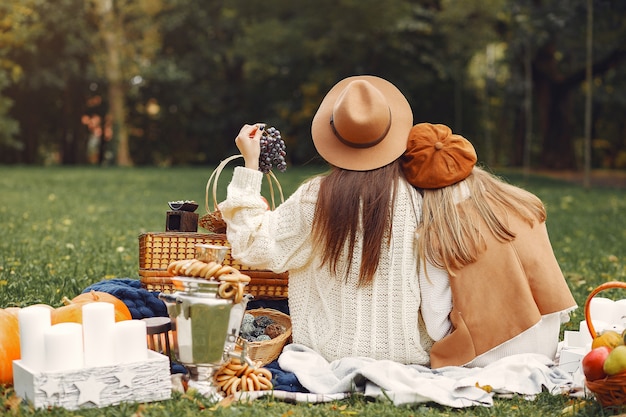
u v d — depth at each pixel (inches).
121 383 121.7
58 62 1295.5
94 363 122.0
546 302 144.2
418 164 147.9
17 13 1040.8
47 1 1244.5
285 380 136.4
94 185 719.1
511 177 949.8
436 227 144.6
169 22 1347.2
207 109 1494.8
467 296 142.4
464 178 149.5
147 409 118.9
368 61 1212.5
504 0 967.6
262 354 144.2
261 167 158.6
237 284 128.6
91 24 1302.9
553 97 1178.6
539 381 135.7
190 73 1398.9
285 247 148.1
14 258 263.4
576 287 237.1
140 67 1306.6
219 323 128.3
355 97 147.5
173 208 161.2
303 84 1339.8
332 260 145.0
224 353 133.3
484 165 163.8
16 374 123.5
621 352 120.0
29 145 1465.3
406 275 144.4
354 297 145.3
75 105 1461.6
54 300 194.9
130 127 1541.6
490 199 148.3
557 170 1182.9
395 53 1198.9
